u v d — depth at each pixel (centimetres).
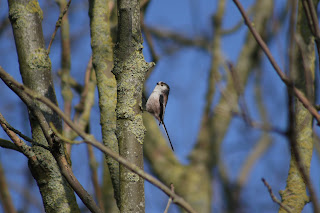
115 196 607
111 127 650
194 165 1173
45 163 561
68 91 928
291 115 342
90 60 948
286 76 358
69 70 946
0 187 806
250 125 384
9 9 626
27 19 614
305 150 584
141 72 534
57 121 589
